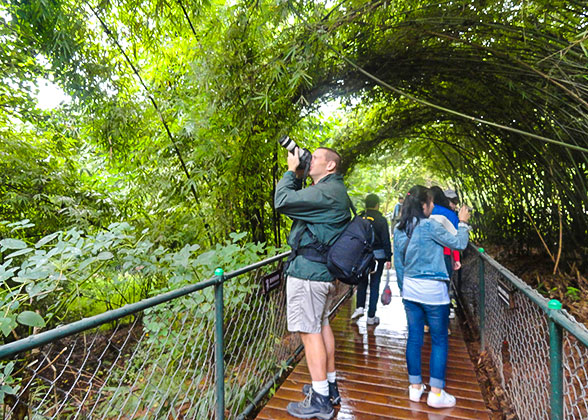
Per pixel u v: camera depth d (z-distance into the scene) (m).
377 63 3.06
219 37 2.53
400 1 2.48
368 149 5.70
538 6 2.18
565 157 3.02
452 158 6.20
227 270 2.29
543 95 2.61
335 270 1.78
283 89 2.58
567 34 2.35
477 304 3.44
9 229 3.32
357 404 2.13
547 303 1.30
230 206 2.89
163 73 3.30
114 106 2.93
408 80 3.43
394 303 4.47
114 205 3.97
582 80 2.13
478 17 2.39
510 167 4.11
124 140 3.24
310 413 1.91
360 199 9.56
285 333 2.78
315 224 1.82
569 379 2.01
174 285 2.21
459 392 2.28
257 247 2.57
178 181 3.07
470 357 2.94
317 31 2.25
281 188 1.86
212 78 2.52
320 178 1.98
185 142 2.98
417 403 2.14
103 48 2.91
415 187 2.24
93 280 2.63
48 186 3.63
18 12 2.44
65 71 2.74
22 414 1.88
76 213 3.32
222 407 1.75
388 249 3.56
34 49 2.76
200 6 2.63
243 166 2.75
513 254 4.55
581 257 3.36
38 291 1.74
